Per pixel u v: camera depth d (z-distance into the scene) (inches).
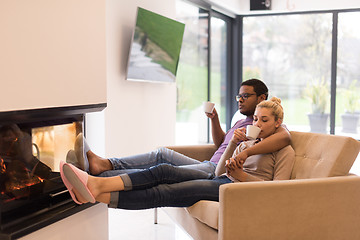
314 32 285.1
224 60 289.4
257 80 107.6
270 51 295.1
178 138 228.4
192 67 239.8
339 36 280.4
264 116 91.7
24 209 75.9
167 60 183.6
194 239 89.9
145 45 165.8
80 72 87.6
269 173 91.4
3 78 69.1
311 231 80.9
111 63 153.9
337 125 287.0
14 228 71.1
